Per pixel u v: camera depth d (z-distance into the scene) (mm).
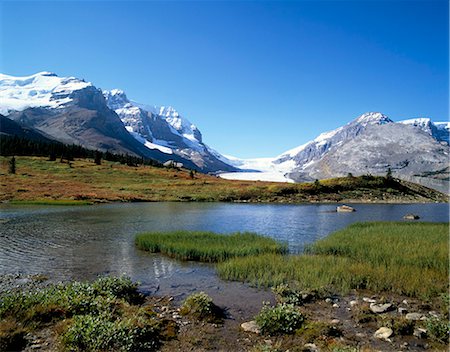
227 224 45219
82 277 19562
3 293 16484
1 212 55781
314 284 17125
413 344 11266
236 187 112375
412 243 26812
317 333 11852
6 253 25672
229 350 10820
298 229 41000
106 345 10492
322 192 106688
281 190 104312
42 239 31531
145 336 11336
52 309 12961
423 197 116938
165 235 30422
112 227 40000
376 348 10953
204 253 24047
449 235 31016
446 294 15266
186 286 17922
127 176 134125
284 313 12594
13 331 11273
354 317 13492
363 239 28906
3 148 165000
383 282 17500
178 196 96250
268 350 10359
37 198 78562
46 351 10352
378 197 106938
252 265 20703
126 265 22406
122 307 13812
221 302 15422
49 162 149875
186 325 12695
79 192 90250
